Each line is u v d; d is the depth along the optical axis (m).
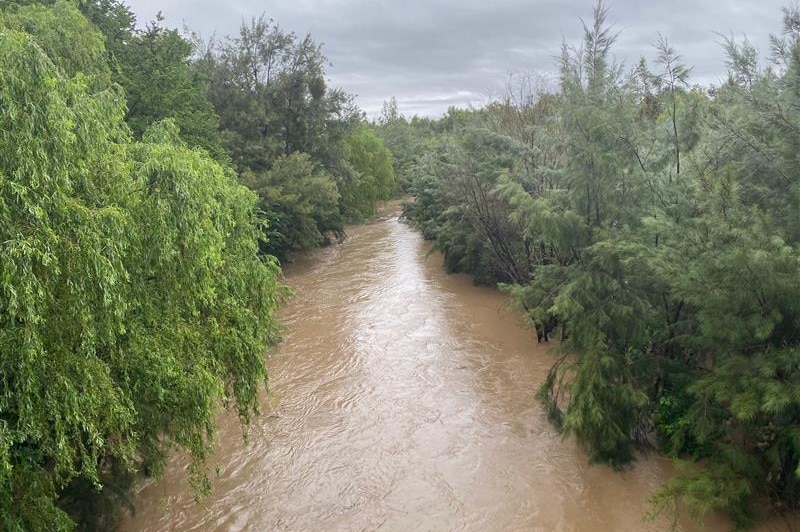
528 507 11.16
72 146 7.33
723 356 10.46
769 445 10.05
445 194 28.53
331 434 14.27
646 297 12.62
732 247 9.50
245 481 12.38
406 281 30.59
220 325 10.98
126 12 24.70
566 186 15.75
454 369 18.17
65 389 6.89
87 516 9.52
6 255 5.89
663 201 12.21
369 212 53.97
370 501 11.55
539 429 14.15
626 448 12.26
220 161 25.66
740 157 11.05
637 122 13.76
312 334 22.02
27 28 13.02
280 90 38.50
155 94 22.88
